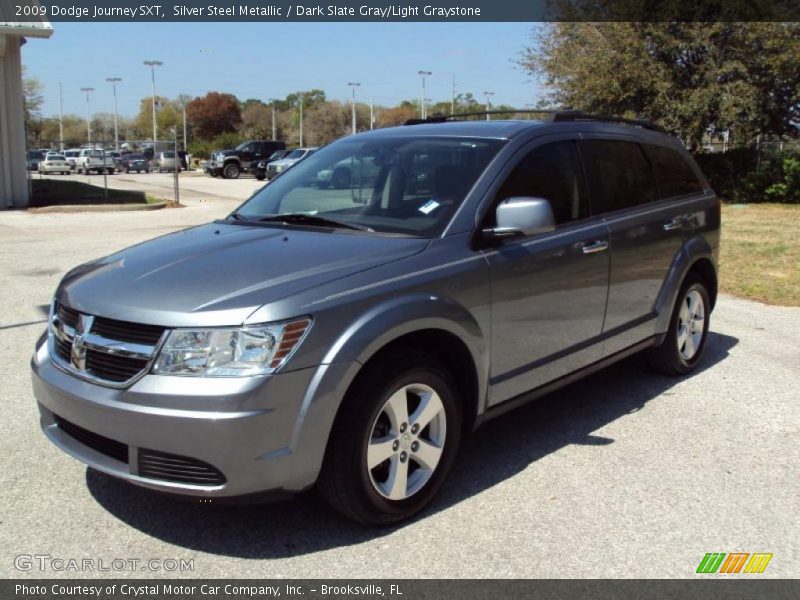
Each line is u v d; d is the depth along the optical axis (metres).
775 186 21.28
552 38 23.30
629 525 3.54
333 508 3.43
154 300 3.19
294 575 3.12
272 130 95.75
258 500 3.09
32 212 18.75
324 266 3.40
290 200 4.53
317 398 3.10
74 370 3.31
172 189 30.84
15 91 19.66
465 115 5.21
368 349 3.22
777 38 19.77
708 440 4.55
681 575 3.14
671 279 5.34
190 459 3.02
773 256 11.48
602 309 4.66
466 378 3.82
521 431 4.70
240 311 3.05
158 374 3.04
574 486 3.94
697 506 3.73
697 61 21.50
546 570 3.17
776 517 3.63
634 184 5.14
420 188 4.10
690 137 21.56
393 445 3.41
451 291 3.61
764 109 21.38
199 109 101.12
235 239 3.91
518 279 3.97
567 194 4.50
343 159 4.62
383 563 3.21
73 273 3.89
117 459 3.27
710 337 7.05
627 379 5.74
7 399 5.09
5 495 3.77
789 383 5.65
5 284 8.98
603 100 22.00
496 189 4.02
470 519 3.58
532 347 4.14
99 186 31.92
